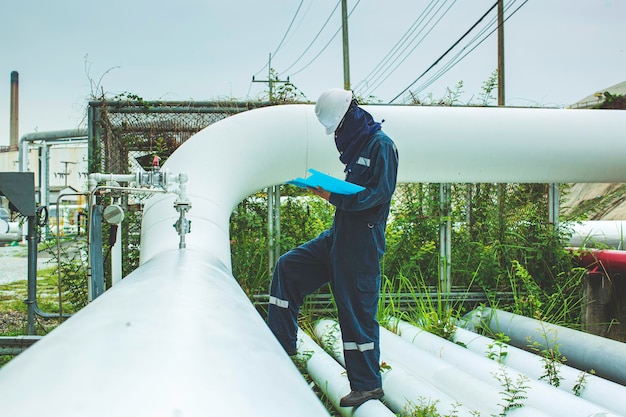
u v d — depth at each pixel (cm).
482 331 463
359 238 253
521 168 470
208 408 60
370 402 257
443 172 462
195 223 331
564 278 522
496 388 286
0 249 1675
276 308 292
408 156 450
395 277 515
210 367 72
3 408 53
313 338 437
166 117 521
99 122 507
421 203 540
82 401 55
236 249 496
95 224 339
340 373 315
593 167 480
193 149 400
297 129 428
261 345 97
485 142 456
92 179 309
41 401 55
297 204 530
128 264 498
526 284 484
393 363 334
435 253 527
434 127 450
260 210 521
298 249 294
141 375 64
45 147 1592
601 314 493
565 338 392
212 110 516
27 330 439
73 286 490
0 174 429
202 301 112
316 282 296
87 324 85
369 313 257
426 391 279
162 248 304
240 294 156
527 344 417
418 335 407
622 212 1238
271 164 425
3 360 416
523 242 543
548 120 469
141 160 543
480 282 522
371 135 254
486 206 554
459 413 253
